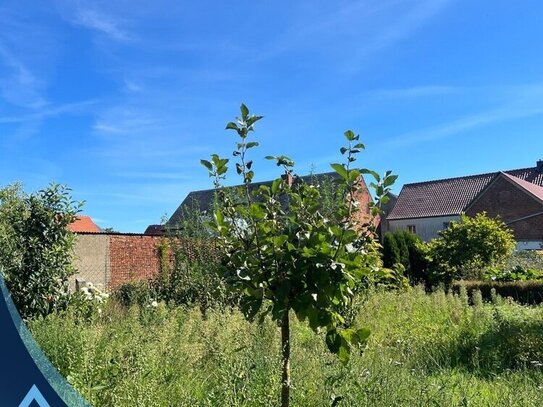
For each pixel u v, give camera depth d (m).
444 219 42.03
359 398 3.85
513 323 7.59
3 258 6.14
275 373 4.03
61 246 6.68
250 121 2.96
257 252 2.70
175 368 4.61
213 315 6.79
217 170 2.98
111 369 3.88
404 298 10.77
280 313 2.62
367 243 2.82
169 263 13.49
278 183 3.02
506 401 4.29
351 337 2.72
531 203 37.44
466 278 18.34
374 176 2.81
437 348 6.91
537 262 20.92
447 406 4.09
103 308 7.50
